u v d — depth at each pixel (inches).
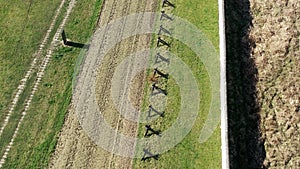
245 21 1137.4
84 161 920.3
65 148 941.8
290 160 903.7
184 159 911.7
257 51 1074.1
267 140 937.5
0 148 953.5
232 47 1086.4
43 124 983.0
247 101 996.6
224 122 930.1
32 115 998.4
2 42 1128.2
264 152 920.9
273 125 955.3
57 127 974.4
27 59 1094.4
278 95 999.6
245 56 1068.5
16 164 929.5
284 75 1027.3
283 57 1055.6
